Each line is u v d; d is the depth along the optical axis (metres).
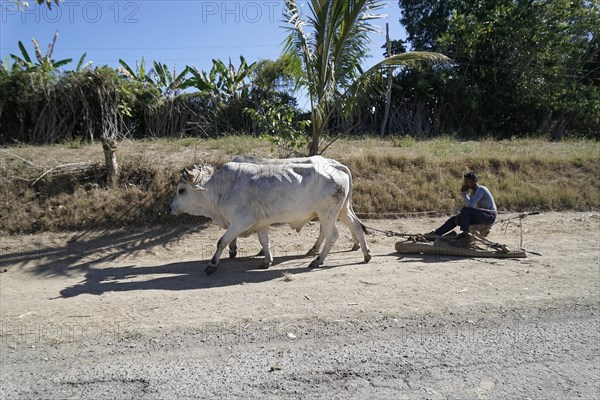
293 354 4.30
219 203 7.20
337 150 13.20
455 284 6.18
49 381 3.87
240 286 6.16
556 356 4.36
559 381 3.95
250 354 4.29
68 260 7.91
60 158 11.17
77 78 13.88
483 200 7.98
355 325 4.90
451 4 21.56
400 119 18.91
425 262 7.32
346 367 4.09
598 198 11.83
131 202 9.57
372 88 9.69
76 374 3.97
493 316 5.19
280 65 16.62
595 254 7.86
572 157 13.53
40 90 13.73
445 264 7.18
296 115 12.25
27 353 4.35
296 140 11.06
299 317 5.07
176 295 5.80
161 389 3.73
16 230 8.88
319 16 9.11
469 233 7.79
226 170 7.20
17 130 14.03
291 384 3.82
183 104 15.90
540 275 6.61
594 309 5.43
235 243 7.85
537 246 8.47
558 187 12.12
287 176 7.04
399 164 12.20
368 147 13.98
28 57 16.34
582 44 22.02
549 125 20.89
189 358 4.22
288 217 7.18
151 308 5.36
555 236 9.34
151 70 17.31
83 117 14.03
